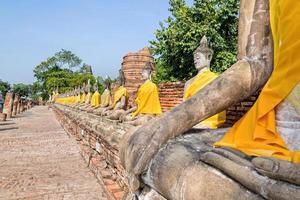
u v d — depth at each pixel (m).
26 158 11.90
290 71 2.08
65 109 24.23
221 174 1.85
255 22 2.69
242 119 2.36
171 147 2.43
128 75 14.12
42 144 15.36
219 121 3.83
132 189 2.66
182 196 2.01
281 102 2.14
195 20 14.30
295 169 1.58
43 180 8.82
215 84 2.67
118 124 7.88
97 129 9.10
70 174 9.44
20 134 19.48
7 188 8.05
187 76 14.86
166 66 15.56
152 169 2.42
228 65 13.36
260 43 2.67
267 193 1.57
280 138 2.11
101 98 17.48
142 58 14.11
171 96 10.42
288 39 2.09
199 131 2.88
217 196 1.77
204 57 4.55
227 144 2.31
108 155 7.77
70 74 76.94
